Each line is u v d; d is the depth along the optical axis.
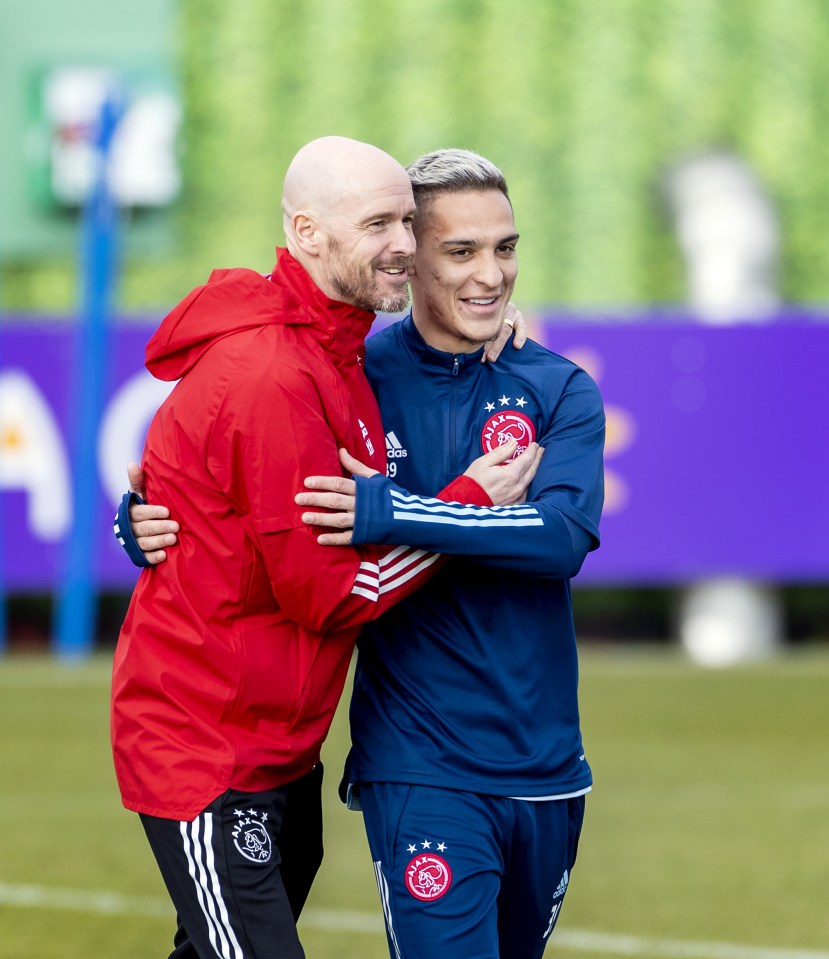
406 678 11.23
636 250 53.50
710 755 30.34
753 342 42.97
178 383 10.92
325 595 10.35
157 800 10.50
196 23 54.03
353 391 10.98
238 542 10.46
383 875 11.10
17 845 23.53
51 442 43.09
